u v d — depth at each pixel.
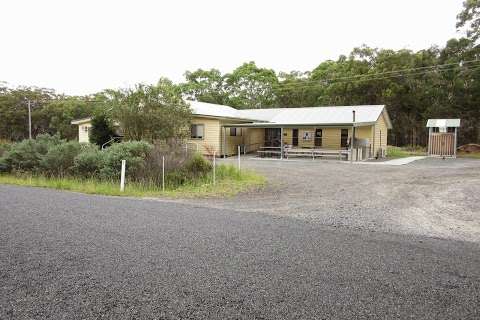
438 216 6.70
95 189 9.69
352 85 35.69
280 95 43.59
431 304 2.96
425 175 13.70
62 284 3.30
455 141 26.08
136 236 4.94
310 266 3.82
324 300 3.02
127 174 11.21
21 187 10.48
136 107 16.58
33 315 2.73
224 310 2.83
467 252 4.39
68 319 2.67
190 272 3.62
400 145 38.81
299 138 27.61
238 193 9.73
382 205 7.81
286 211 7.09
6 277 3.47
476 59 31.30
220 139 24.28
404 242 4.82
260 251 4.32
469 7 31.36
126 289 3.21
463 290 3.24
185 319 2.69
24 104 41.38
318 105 40.56
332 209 7.33
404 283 3.39
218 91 44.97
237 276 3.52
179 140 15.23
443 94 33.38
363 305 2.93
